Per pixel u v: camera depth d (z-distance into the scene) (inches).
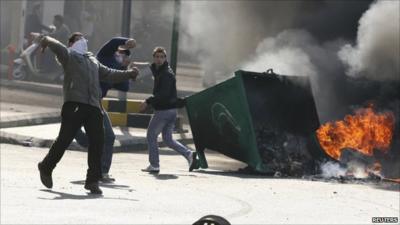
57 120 1622.8
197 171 1172.5
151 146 1110.4
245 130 1157.1
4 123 1483.8
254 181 1063.6
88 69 869.8
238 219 763.4
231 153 1181.7
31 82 2346.2
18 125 1514.5
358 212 846.5
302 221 773.3
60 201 797.9
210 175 1116.5
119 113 1608.0
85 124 871.1
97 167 865.5
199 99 1198.9
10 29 2664.9
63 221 691.4
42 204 772.6
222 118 1179.3
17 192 835.4
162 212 776.3
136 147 1403.8
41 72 2409.0
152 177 1055.6
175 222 724.0
